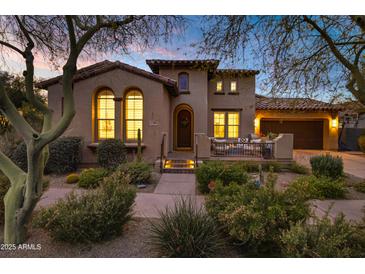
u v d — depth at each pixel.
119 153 8.59
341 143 17.19
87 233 3.28
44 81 9.70
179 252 2.90
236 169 6.31
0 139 9.13
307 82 5.88
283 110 15.91
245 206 3.04
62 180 7.63
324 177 6.54
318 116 16.39
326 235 2.53
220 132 15.28
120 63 9.66
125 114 10.09
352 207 5.13
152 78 9.73
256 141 11.51
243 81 15.18
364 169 9.95
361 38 4.89
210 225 3.10
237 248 3.12
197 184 6.74
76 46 3.39
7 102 3.13
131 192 3.96
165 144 11.09
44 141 3.17
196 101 13.70
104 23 3.81
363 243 2.57
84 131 9.80
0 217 3.82
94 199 3.70
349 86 4.80
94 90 9.81
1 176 4.20
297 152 15.35
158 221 4.15
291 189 3.26
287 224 2.86
